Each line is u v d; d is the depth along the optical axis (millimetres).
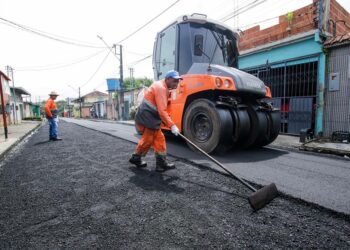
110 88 33156
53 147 5805
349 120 6613
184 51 4906
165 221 1981
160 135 3375
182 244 1660
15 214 2160
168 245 1650
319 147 5031
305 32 7324
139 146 3469
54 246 1656
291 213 2129
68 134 8758
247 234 1778
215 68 4520
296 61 7805
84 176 3250
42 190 2760
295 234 1782
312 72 7430
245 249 1596
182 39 4930
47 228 1903
